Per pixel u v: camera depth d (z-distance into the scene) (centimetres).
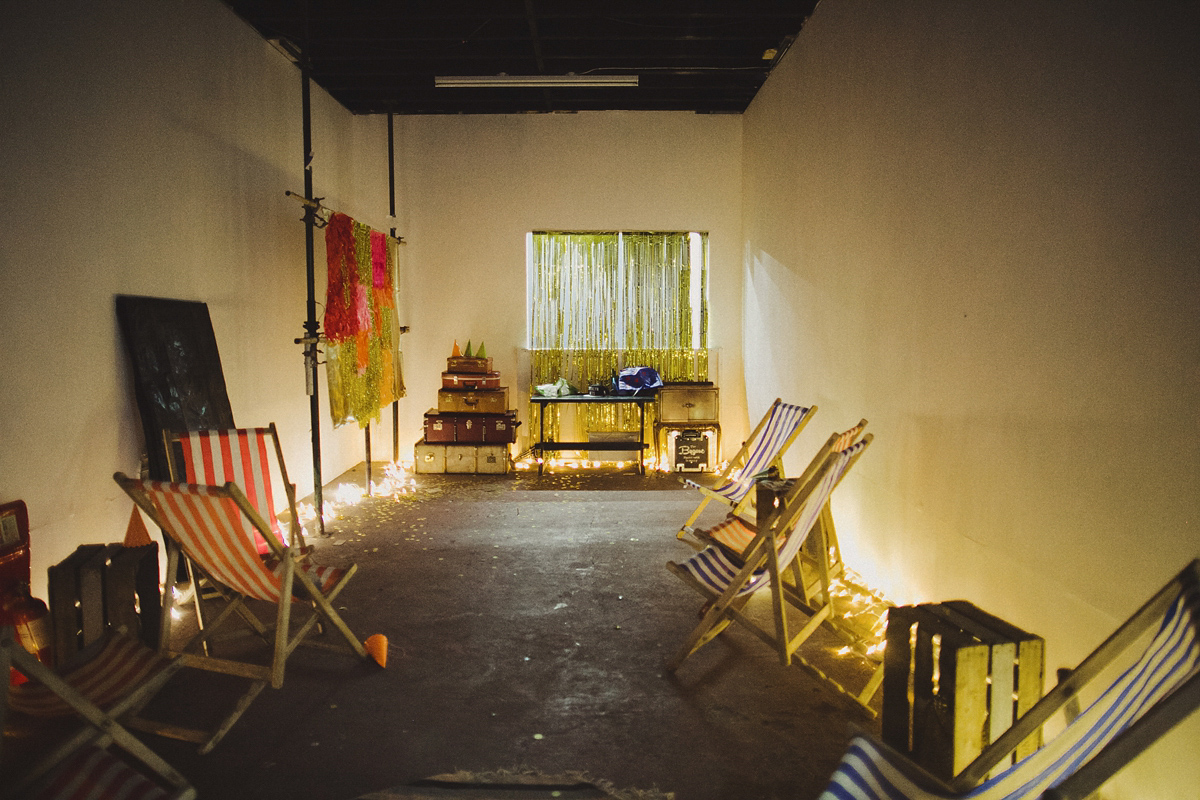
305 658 303
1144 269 188
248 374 489
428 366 740
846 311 423
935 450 312
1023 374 246
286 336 554
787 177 552
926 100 319
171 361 385
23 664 175
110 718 190
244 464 337
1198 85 170
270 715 257
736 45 561
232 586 275
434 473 679
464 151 722
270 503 344
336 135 667
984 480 272
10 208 283
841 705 264
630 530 492
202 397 406
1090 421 211
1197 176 170
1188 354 173
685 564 298
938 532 309
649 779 221
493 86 569
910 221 336
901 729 221
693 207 725
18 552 273
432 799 211
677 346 742
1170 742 178
